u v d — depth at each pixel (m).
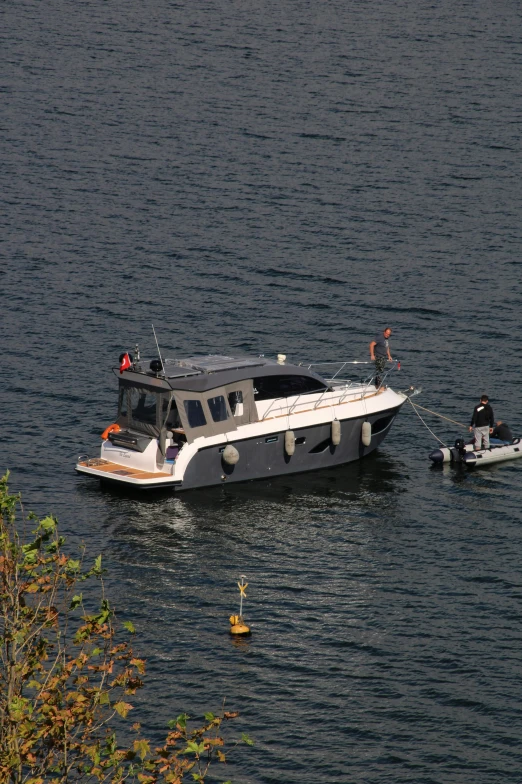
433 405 168.12
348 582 115.12
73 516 129.62
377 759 86.19
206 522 129.50
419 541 125.38
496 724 90.56
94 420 159.12
